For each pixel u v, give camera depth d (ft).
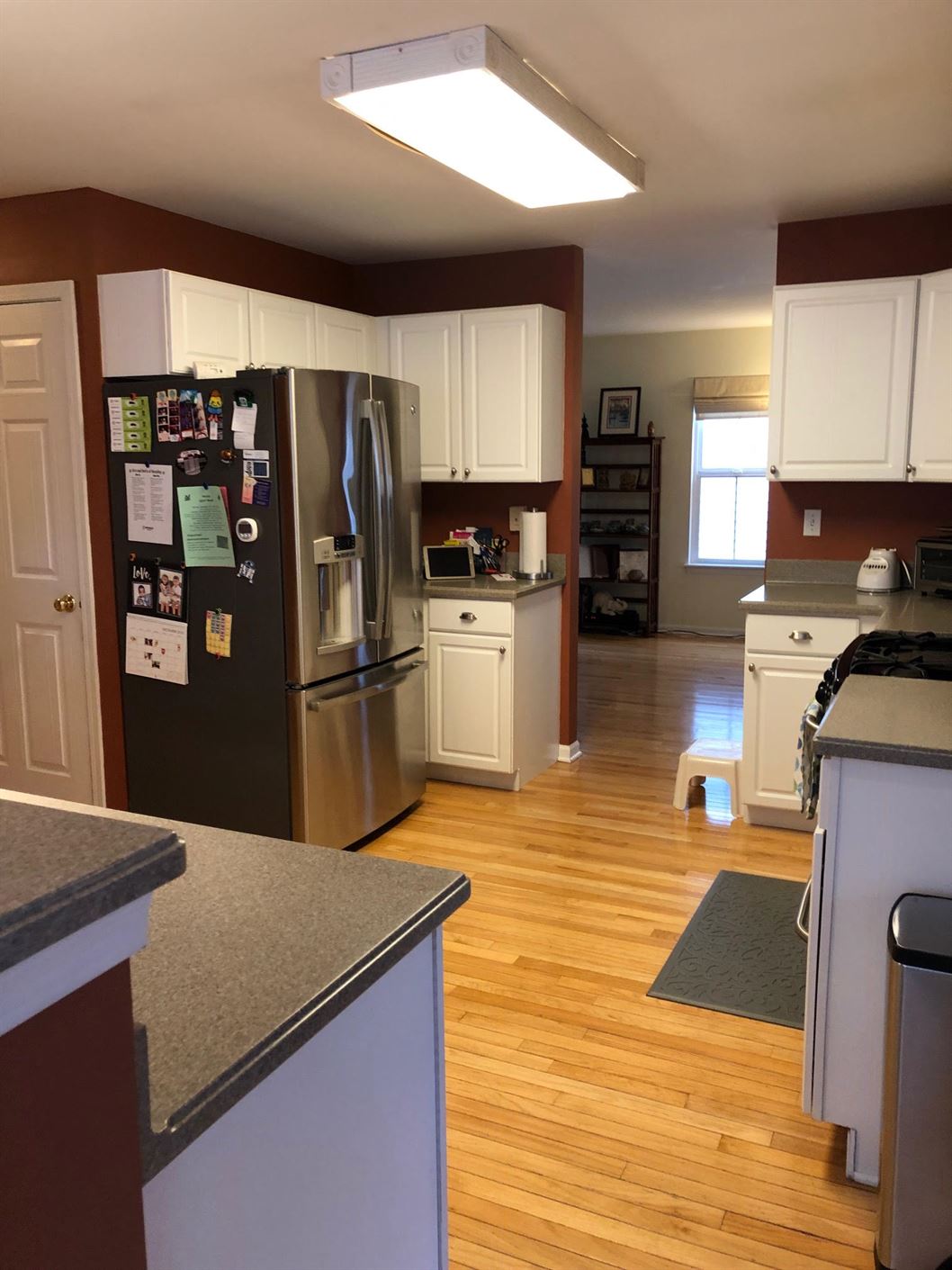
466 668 14.49
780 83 8.92
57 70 8.52
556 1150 7.04
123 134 10.08
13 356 12.32
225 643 11.53
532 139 8.98
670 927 10.39
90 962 2.09
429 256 15.89
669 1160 6.95
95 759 12.60
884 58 8.38
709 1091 7.70
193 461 11.37
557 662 15.93
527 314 14.37
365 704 12.34
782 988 9.18
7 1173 1.95
